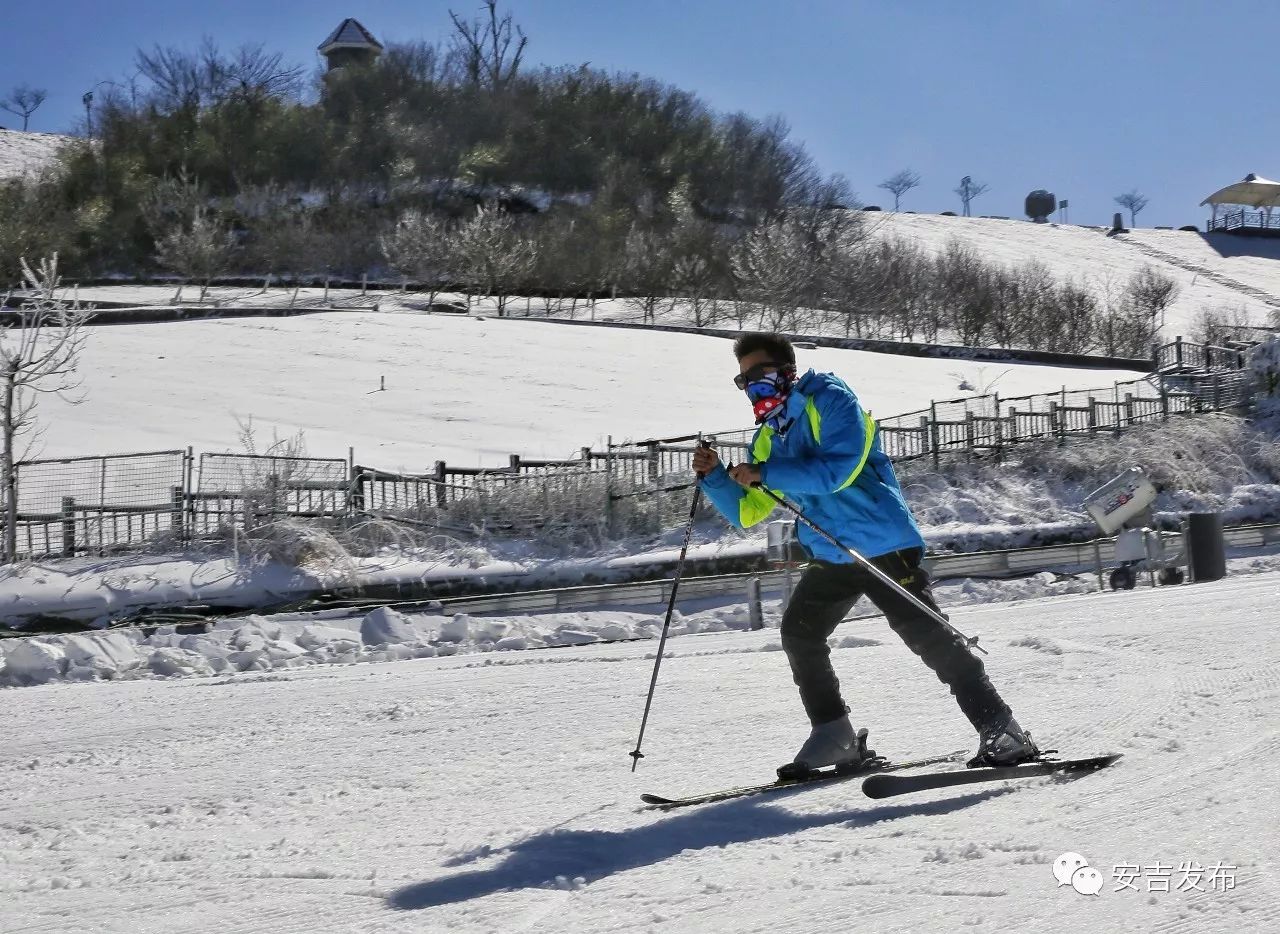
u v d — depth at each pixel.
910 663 7.82
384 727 7.08
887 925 3.21
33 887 4.19
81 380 31.05
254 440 25.61
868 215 90.31
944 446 23.66
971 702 4.70
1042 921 3.15
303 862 4.31
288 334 39.41
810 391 4.68
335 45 86.50
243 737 7.12
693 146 75.31
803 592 4.91
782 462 4.54
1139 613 9.86
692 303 54.91
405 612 15.50
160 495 19.11
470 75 78.44
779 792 4.82
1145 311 57.50
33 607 14.97
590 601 15.86
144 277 58.56
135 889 4.09
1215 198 101.19
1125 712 5.87
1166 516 21.38
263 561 16.20
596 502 18.78
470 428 27.91
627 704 7.20
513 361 36.31
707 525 19.17
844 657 8.28
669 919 3.39
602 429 28.08
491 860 4.13
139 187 63.53
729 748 5.82
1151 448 24.08
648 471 20.03
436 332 40.72
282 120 71.31
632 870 3.91
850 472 4.55
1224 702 5.93
